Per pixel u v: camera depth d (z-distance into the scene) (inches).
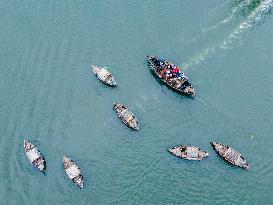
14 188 2869.1
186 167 2955.2
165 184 2896.2
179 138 3056.1
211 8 3592.5
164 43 3430.1
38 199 2842.0
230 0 3607.3
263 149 3043.8
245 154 3021.7
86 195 2854.3
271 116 3166.8
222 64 3348.9
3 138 3016.7
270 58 3403.1
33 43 3415.4
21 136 3026.6
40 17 3558.1
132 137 3048.7
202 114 3147.1
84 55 3366.1
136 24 3528.5
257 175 2957.7
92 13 3582.7
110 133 3063.5
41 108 3132.4
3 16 3567.9
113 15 3575.3
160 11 3590.1
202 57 3373.5
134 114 3129.9
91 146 3009.4
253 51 3415.4
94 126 3085.6
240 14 3563.0
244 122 3129.9
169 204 2842.0
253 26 3523.6
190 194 2876.5
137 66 3321.9
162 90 3228.3
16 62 3321.9
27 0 3624.5
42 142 3011.8
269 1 3604.8
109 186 2881.4
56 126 3070.9
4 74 3265.3
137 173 2923.2
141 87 3238.2
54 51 3380.9
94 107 3152.1
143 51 3395.7
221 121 3127.5
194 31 3479.3
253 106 3191.4
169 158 2977.4
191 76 3294.8
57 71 3287.4
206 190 2893.7
